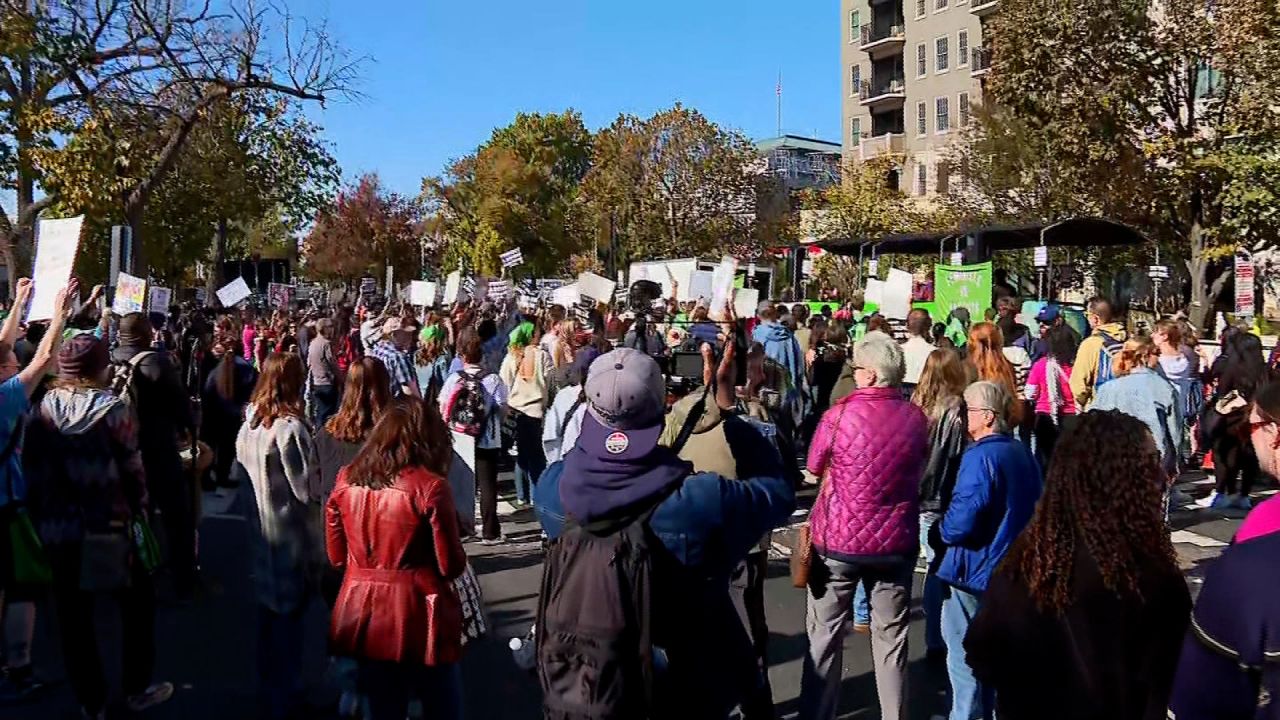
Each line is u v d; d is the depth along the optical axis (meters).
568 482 2.93
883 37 56.84
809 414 11.88
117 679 5.49
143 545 4.81
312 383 11.70
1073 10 23.36
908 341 9.25
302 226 26.84
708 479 2.96
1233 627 2.19
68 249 4.91
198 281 43.78
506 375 9.77
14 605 5.16
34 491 4.57
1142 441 2.69
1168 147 22.66
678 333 14.21
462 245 62.75
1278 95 18.84
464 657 5.91
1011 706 2.72
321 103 20.08
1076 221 17.00
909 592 4.58
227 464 10.62
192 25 18.86
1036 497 4.41
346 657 3.96
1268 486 11.03
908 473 4.44
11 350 4.96
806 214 49.19
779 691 5.44
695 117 45.75
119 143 17.55
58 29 17.52
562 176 73.12
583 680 2.87
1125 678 2.55
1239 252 22.52
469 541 8.77
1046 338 10.52
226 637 6.17
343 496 3.98
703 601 2.95
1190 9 22.56
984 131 32.47
